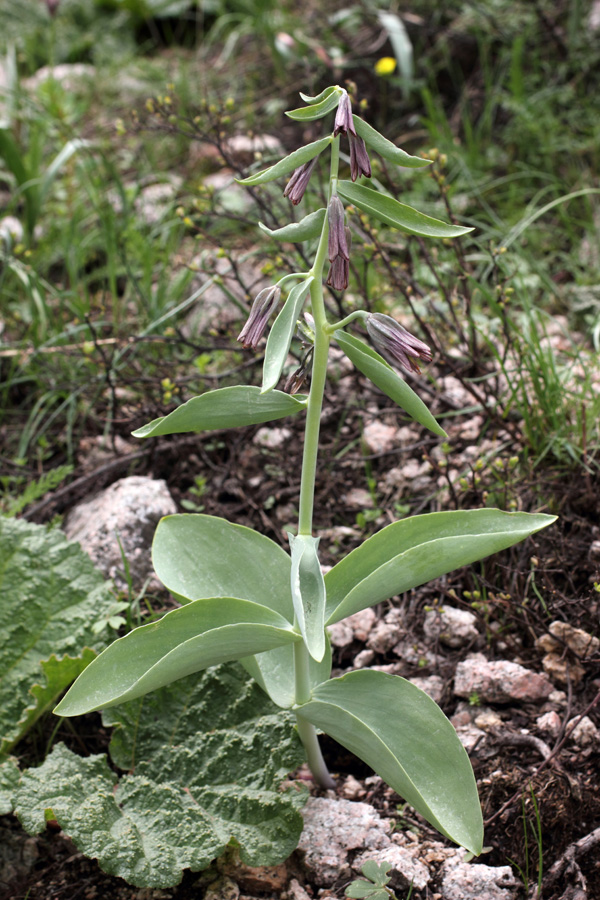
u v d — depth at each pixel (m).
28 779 0.71
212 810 0.72
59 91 1.64
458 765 0.66
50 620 0.81
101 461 1.02
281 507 0.97
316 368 0.64
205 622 0.67
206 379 1.02
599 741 0.75
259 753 0.74
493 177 1.38
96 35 2.09
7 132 1.33
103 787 0.72
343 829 0.73
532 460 0.92
